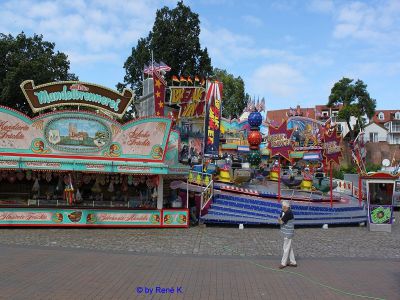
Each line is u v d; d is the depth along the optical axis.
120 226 18.19
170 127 18.52
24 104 46.22
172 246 14.66
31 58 47.75
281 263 11.97
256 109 29.59
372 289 9.98
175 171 18.75
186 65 58.28
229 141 36.56
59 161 17.28
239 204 21.03
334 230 20.34
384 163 25.88
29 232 16.58
